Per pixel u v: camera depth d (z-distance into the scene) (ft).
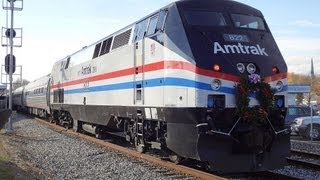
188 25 39.04
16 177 36.94
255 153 36.96
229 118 36.73
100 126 67.51
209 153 36.09
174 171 40.91
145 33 45.98
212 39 38.17
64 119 91.50
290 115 94.63
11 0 88.17
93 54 65.00
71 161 49.24
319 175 40.16
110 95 56.18
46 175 40.75
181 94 37.76
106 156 51.24
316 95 218.79
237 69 37.11
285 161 38.19
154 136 45.39
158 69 41.68
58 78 93.25
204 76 36.42
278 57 39.63
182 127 37.93
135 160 47.75
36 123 112.78
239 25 40.45
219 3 41.39
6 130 87.25
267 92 37.14
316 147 63.52
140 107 46.01
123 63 51.62
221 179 35.19
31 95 156.66
